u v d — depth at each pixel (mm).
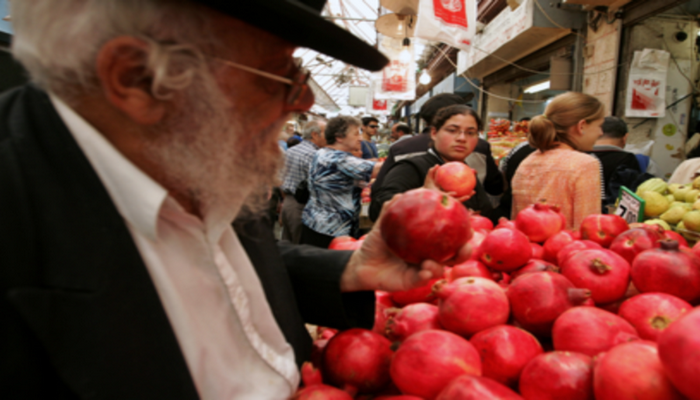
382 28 6113
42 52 500
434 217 787
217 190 613
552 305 922
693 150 4285
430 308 1057
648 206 2396
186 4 503
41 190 484
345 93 25141
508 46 5965
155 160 569
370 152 6539
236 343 687
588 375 722
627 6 4293
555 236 1439
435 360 744
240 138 627
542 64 6125
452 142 2107
